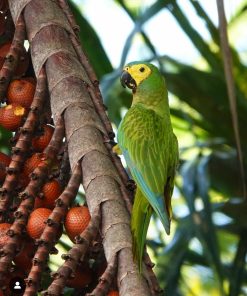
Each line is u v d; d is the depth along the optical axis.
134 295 6.25
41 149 6.64
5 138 7.45
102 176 6.40
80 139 6.45
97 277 6.48
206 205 7.33
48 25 6.61
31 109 6.55
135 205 6.45
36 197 6.53
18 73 6.73
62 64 6.55
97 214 6.36
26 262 6.50
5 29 6.83
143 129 6.64
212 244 7.27
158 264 7.35
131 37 7.29
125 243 6.32
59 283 6.30
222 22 6.55
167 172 6.61
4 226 6.48
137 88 6.82
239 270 7.42
